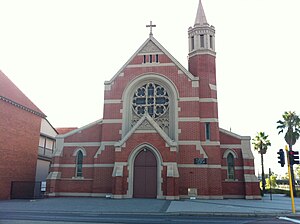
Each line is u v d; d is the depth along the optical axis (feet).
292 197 56.39
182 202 69.56
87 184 87.61
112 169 85.87
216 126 87.40
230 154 90.02
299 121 143.54
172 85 89.97
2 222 39.22
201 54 93.81
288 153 59.98
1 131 85.71
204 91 90.33
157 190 77.77
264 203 73.10
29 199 84.79
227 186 86.79
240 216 50.31
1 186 84.64
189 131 85.76
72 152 91.04
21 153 95.40
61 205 63.46
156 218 45.85
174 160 78.02
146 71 92.53
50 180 86.99
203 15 98.07
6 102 88.63
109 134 89.10
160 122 88.74
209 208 58.03
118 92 92.53
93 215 49.78
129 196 78.64
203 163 82.84
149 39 95.14
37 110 106.83
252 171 86.48
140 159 81.30
